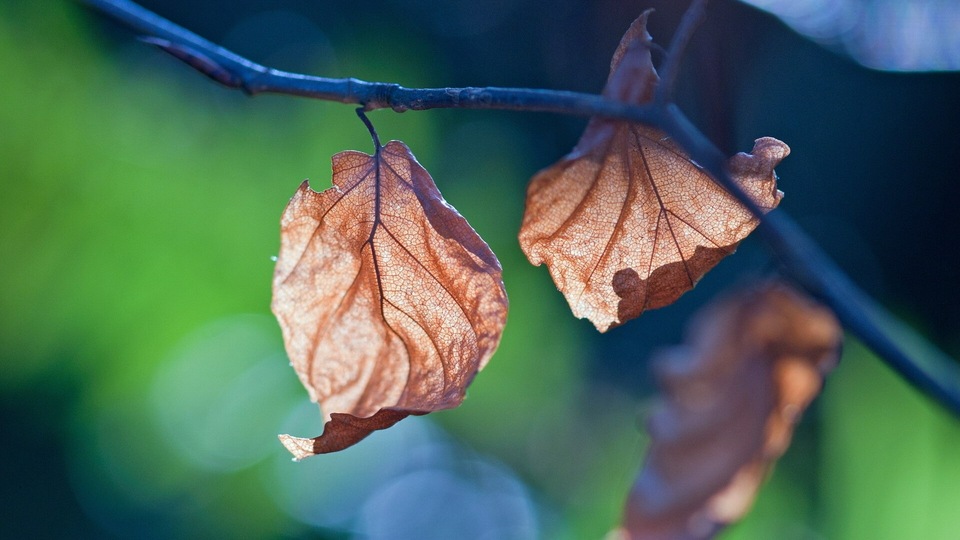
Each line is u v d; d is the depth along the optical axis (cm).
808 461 60
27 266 60
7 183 58
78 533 68
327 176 68
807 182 116
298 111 69
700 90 35
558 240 30
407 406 30
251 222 65
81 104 61
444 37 121
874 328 36
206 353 65
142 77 66
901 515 51
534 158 110
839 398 53
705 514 40
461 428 90
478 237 30
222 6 112
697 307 120
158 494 69
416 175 30
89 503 68
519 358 82
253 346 67
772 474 60
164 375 64
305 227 30
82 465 67
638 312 30
